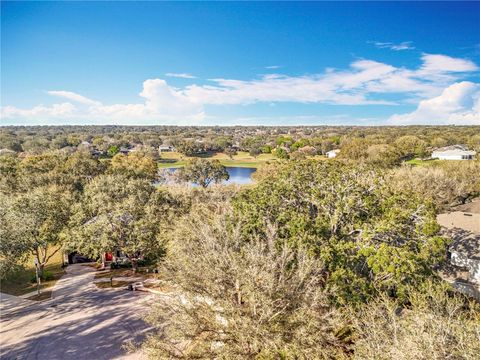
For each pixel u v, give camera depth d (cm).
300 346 1087
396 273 1437
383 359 885
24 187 4609
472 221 2658
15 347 1842
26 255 2784
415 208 1866
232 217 1930
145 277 2825
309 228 1748
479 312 1193
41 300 2431
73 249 2941
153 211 2908
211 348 1277
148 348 1235
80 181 5291
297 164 2614
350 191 2036
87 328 2027
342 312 1324
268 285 1166
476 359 778
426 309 978
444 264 2028
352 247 1630
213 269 1321
